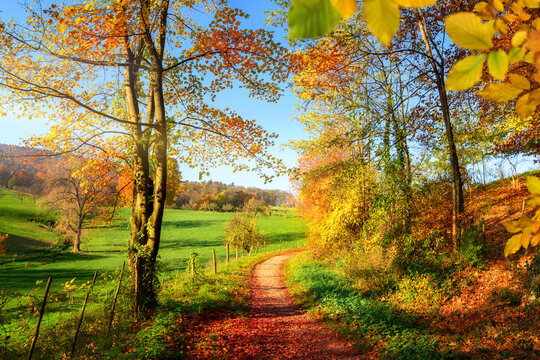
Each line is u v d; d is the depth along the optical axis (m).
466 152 11.29
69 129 10.47
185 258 39.16
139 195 10.35
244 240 38.66
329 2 0.31
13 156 8.92
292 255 33.19
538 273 7.33
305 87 13.16
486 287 8.03
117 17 8.40
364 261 12.97
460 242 9.73
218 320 9.20
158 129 9.92
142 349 6.19
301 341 7.81
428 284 9.05
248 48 9.45
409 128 11.60
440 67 10.06
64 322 8.48
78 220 41.44
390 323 8.04
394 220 12.54
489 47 0.48
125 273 9.51
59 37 8.89
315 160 19.02
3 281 25.83
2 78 7.86
